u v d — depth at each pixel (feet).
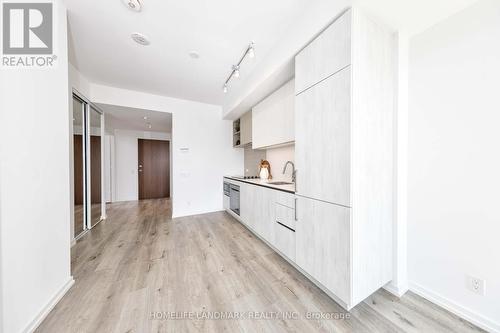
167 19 5.75
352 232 4.21
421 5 4.06
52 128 4.61
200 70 8.91
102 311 4.35
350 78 4.12
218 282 5.49
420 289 4.91
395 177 4.99
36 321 3.92
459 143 4.25
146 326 3.95
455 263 4.32
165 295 4.92
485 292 3.89
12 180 3.53
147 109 11.76
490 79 3.83
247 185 9.88
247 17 5.68
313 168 5.21
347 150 4.24
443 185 4.50
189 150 13.09
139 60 8.02
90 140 10.25
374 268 4.66
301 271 6.00
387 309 4.45
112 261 6.66
